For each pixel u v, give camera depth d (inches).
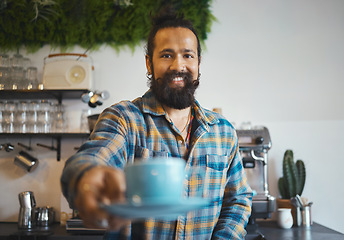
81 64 103.4
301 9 112.4
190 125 49.9
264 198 93.6
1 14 109.3
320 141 109.1
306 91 110.6
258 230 92.8
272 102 110.4
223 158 49.3
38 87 104.8
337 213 107.0
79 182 24.9
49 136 101.4
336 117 109.7
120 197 23.8
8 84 104.5
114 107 45.3
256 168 98.5
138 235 44.3
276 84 110.9
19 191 108.7
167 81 45.3
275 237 83.7
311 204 100.1
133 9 109.0
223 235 47.6
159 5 107.8
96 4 109.0
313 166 108.4
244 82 111.0
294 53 111.6
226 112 110.3
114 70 110.9
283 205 101.2
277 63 111.5
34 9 108.8
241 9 112.5
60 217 106.6
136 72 110.4
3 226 102.0
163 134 46.6
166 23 46.7
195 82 46.7
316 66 111.1
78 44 110.7
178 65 44.9
